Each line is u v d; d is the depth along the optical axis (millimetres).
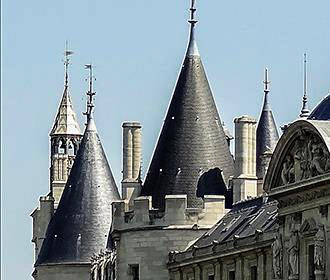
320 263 144875
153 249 188500
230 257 170000
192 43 196125
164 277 187625
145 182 193375
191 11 196750
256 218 171875
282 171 151375
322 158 144375
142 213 189500
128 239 190625
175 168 191250
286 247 151875
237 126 191000
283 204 151875
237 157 190250
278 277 153000
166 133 193375
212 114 194250
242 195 188875
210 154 192375
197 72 195000
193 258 179750
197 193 189625
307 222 148000
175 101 194375
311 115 153875
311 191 146500
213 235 181625
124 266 190875
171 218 187875
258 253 163250
